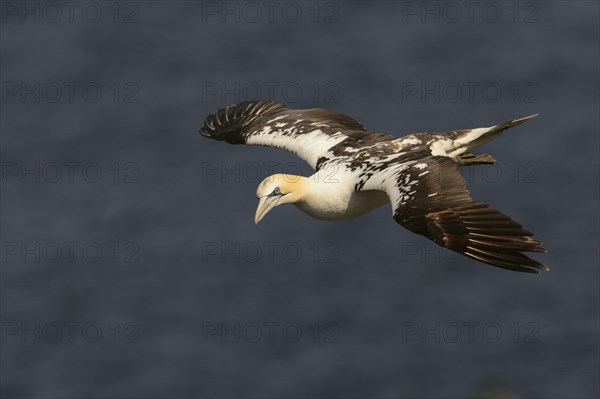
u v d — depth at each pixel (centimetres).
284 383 3412
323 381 3409
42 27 6141
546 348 3541
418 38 5806
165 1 6384
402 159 1841
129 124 5109
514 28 5875
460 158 1983
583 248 4006
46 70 5706
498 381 3403
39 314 3838
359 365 3472
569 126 4894
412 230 1588
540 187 4403
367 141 2012
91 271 4047
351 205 1914
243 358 3528
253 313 3744
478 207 1575
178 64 5728
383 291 3825
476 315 3697
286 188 1944
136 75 5641
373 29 5931
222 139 2222
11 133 5078
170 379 3478
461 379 3409
